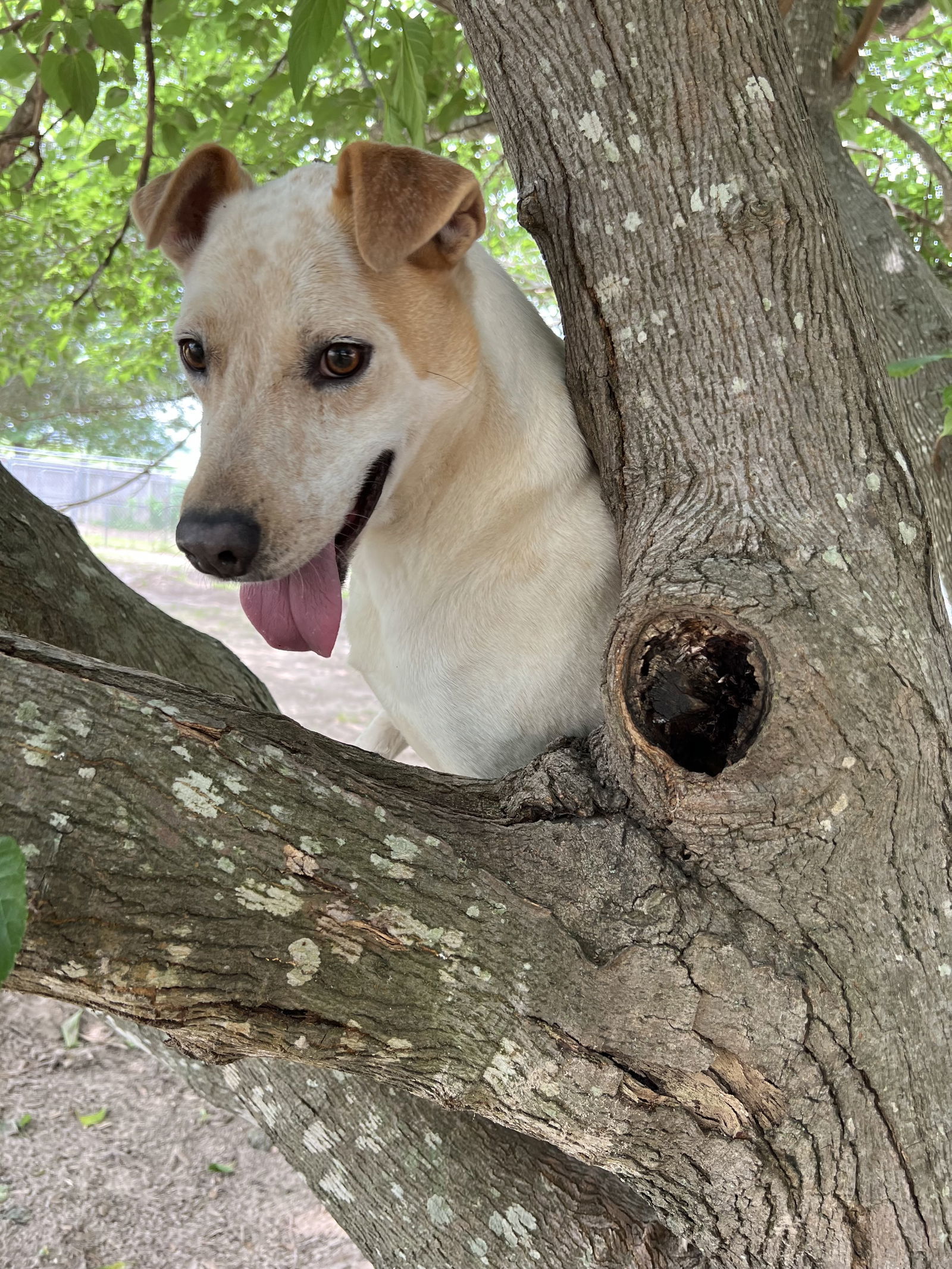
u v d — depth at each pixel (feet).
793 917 1.09
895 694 1.09
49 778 0.85
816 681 1.05
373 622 1.73
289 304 1.40
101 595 1.53
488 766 1.57
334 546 1.48
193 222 1.60
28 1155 3.66
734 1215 1.13
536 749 1.55
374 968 0.97
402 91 2.16
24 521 1.47
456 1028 1.02
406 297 1.45
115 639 1.50
